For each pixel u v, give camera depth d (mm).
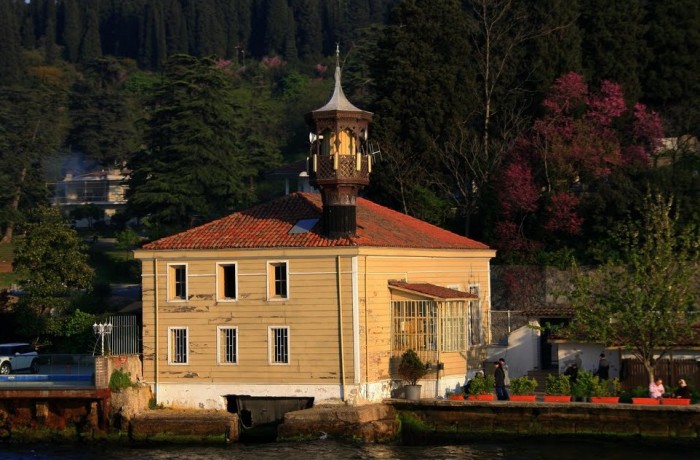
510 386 83500
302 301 81750
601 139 121438
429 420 81312
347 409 78562
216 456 74375
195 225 152250
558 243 119125
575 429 78125
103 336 84562
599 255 94312
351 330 80438
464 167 131250
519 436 79250
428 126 130375
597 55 134125
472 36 138000
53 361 89875
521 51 135250
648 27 137250
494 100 134750
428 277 92188
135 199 147625
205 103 149875
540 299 112688
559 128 121750
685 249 82688
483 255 102688
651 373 80125
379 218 95625
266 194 177125
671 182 115375
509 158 124188
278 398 82500
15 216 181875
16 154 190250
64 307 112562
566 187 119500
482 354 96812
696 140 131125
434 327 84375
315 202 89562
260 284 82875
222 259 83875
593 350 87062
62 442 82438
